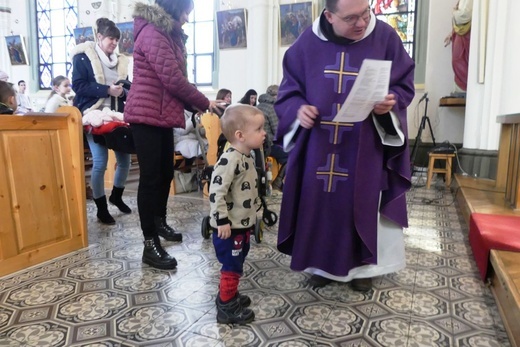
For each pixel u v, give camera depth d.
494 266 1.97
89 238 3.00
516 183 3.07
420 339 1.62
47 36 10.59
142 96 2.31
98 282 2.19
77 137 2.68
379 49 1.94
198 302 1.95
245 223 1.75
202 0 8.85
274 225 3.40
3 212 2.28
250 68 8.02
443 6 6.46
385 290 2.09
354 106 1.66
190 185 5.00
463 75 5.86
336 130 1.96
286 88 2.07
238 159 1.71
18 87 9.12
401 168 2.02
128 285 2.14
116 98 3.55
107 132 3.14
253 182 1.79
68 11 10.28
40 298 1.99
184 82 2.32
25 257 2.40
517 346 1.49
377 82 1.57
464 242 2.92
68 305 1.91
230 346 1.57
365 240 1.96
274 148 4.74
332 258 2.03
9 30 10.78
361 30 1.80
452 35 5.98
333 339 1.62
